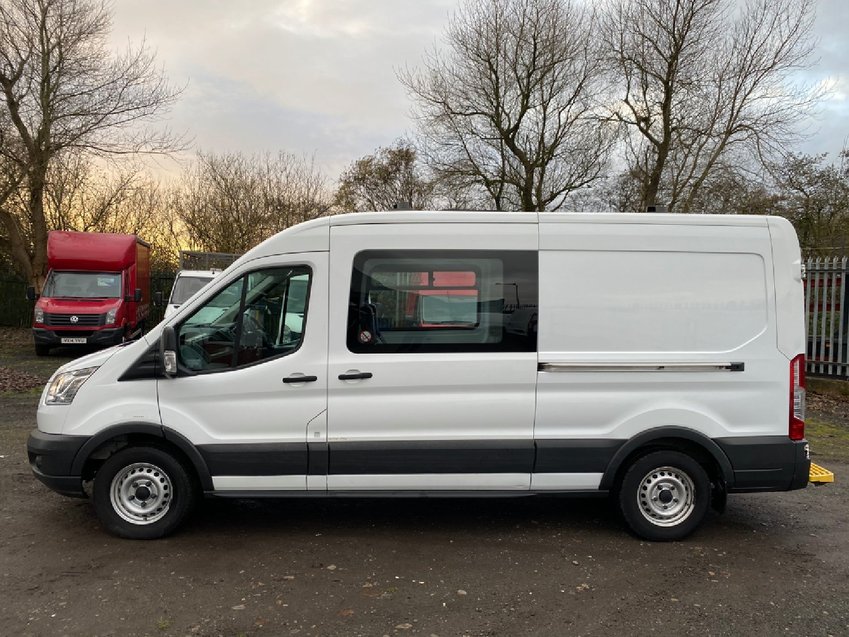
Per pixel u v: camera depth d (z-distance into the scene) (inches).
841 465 263.6
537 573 155.8
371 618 132.9
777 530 187.9
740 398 172.4
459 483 171.0
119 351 171.5
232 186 1043.9
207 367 169.8
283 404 167.8
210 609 135.3
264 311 171.0
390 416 168.1
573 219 172.4
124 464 169.8
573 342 170.6
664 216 174.2
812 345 430.0
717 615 136.4
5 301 900.0
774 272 174.4
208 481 168.2
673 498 175.8
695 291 172.7
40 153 723.4
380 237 170.4
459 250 169.9
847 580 154.5
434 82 781.3
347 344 168.6
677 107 687.1
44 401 172.4
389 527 185.8
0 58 697.0
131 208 979.9
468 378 168.6
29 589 142.9
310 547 169.8
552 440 170.2
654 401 171.5
